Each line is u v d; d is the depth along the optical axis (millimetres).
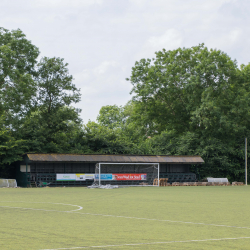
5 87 47906
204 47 58938
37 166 43969
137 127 64938
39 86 51969
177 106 61156
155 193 29500
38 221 12117
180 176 50000
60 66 52906
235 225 11461
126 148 55344
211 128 56812
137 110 63469
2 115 47469
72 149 53438
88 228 10672
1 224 11391
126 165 47281
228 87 57781
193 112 55969
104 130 57469
